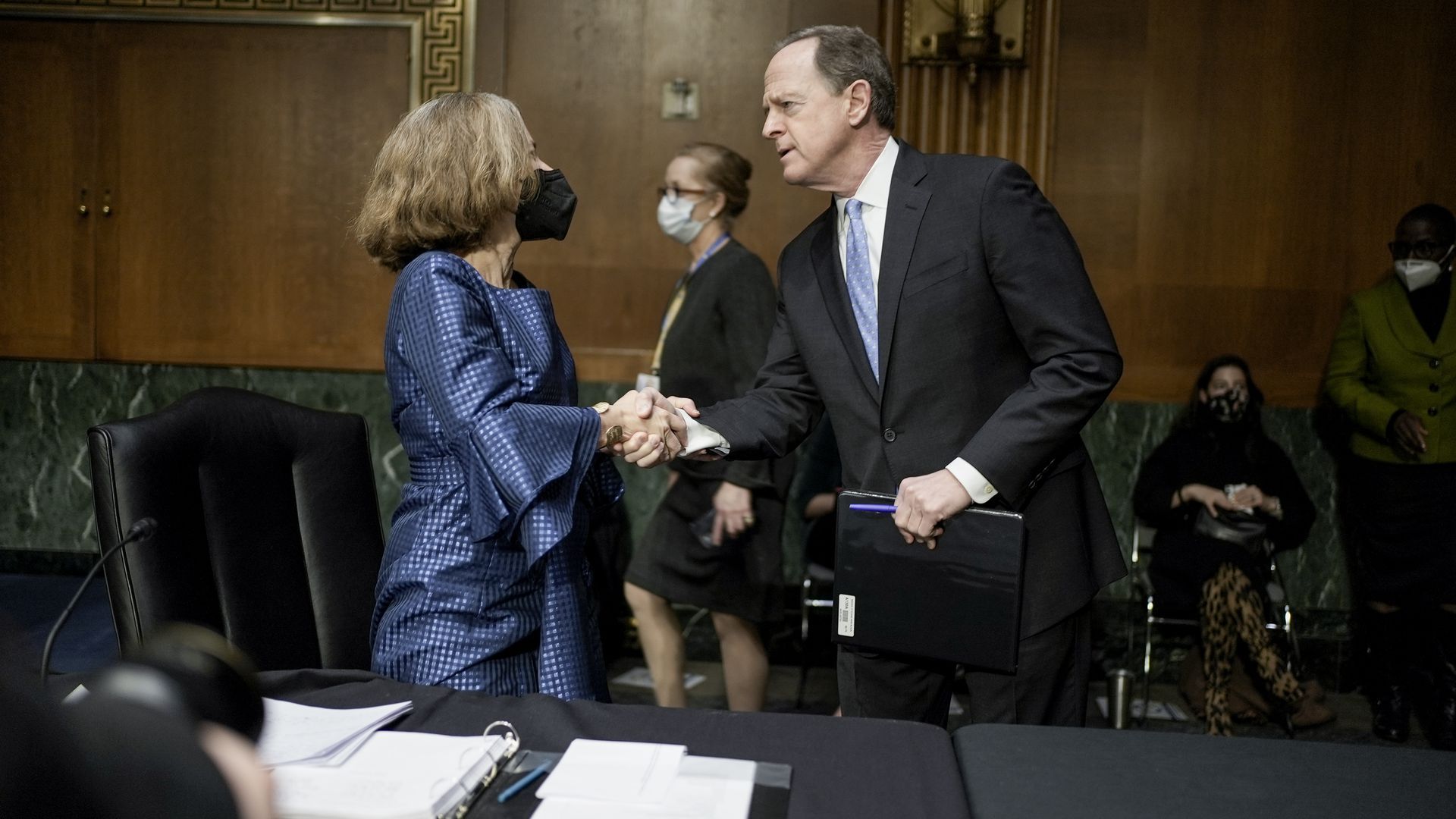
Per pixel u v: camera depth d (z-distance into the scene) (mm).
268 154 4758
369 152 4719
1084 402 2158
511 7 4668
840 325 2371
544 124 4691
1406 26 4414
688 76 4633
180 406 2143
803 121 2289
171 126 4766
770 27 4586
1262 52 4465
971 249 2234
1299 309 4523
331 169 4742
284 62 4719
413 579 1817
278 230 4777
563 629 1862
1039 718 2279
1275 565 4203
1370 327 4262
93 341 4855
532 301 1934
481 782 1335
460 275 1815
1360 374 4305
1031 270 2201
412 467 1904
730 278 3488
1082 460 2350
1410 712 4176
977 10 4301
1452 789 1422
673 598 3613
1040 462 2182
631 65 4645
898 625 2217
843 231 2412
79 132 4789
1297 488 4242
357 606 2336
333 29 4695
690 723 1572
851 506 2262
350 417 2424
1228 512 4105
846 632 2266
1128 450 4613
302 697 1635
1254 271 4527
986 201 2234
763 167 4637
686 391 3510
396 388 1871
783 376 2570
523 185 1931
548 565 1868
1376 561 4246
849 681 2432
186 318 4832
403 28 4672
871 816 1310
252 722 942
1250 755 1522
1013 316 2232
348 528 2359
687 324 3521
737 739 1527
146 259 4820
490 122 1865
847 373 2365
